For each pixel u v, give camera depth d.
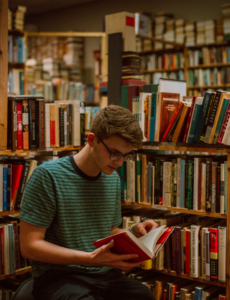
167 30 6.00
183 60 5.83
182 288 2.00
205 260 1.90
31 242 1.41
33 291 1.50
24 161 2.05
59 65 6.71
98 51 6.72
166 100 2.00
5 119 1.93
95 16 7.34
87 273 1.53
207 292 1.90
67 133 2.19
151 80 6.18
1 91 1.90
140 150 2.35
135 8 6.80
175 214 2.25
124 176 2.17
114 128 1.36
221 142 1.78
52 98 6.06
